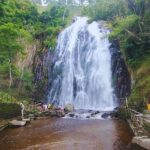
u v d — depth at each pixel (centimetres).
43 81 4428
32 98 4225
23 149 1702
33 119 2836
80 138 1964
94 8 5009
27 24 5219
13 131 2236
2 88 4056
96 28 4609
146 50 3353
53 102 4153
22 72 4247
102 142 1836
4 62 3912
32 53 4659
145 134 1886
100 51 4162
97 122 2580
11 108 2692
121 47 3750
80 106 3909
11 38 3020
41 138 1984
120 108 2889
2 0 3212
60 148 1716
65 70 4341
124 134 2042
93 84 3988
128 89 3516
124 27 3422
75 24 5081
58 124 2525
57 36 4941
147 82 2914
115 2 4453
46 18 5625
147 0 3247
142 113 2430
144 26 3391
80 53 4416
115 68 3838
